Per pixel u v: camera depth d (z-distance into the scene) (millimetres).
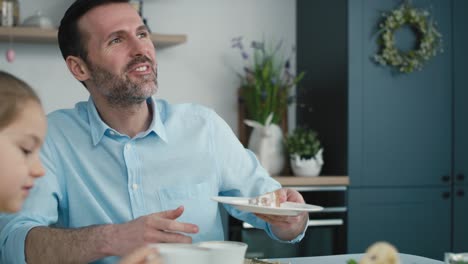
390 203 3320
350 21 3256
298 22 3705
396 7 3340
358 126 3271
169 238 1179
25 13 3262
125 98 1596
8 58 2998
